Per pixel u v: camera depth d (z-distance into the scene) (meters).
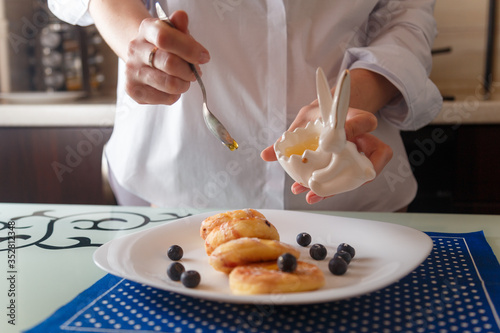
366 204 1.00
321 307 0.52
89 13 0.93
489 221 0.80
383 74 0.84
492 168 1.47
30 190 1.64
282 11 0.91
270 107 0.95
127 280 0.59
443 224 0.79
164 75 0.69
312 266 0.55
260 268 0.55
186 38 0.65
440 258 0.64
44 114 1.59
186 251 0.67
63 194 1.65
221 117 0.97
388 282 0.52
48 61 1.84
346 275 0.59
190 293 0.50
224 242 0.62
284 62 0.93
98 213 0.86
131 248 0.63
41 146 1.62
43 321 0.50
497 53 1.83
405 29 0.93
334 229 0.71
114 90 2.05
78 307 0.53
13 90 1.88
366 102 0.83
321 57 0.94
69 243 0.72
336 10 0.92
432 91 0.90
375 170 0.62
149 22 0.68
